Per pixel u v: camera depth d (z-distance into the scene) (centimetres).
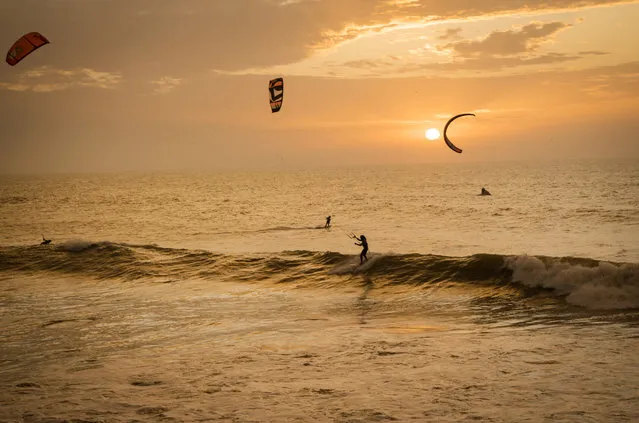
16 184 19462
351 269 2050
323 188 12112
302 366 1001
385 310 1522
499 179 13800
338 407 788
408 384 879
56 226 5219
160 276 2177
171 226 4972
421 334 1227
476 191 9275
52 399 861
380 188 11331
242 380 929
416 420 731
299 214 5878
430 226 4334
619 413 729
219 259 2364
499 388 845
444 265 1912
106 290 1939
